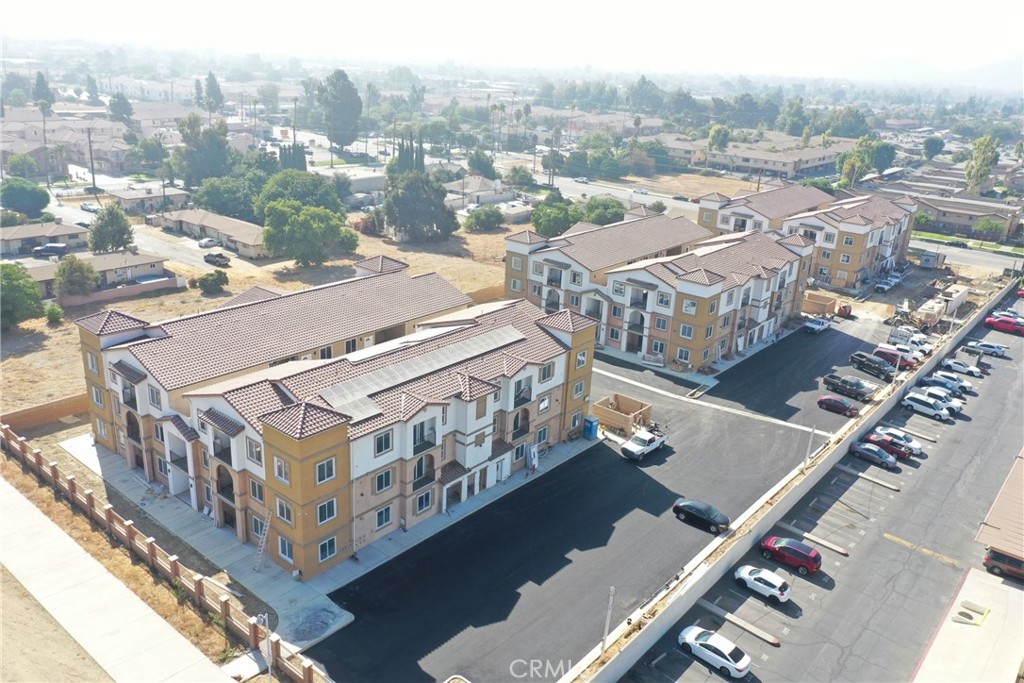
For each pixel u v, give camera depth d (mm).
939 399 76000
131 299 101688
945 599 48438
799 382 80188
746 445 66625
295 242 116500
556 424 64562
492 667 41000
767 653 43156
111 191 156375
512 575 48594
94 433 61875
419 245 137250
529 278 92375
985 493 61219
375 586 46906
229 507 52219
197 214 137000
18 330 88438
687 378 80000
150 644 41344
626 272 83750
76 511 52812
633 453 62906
